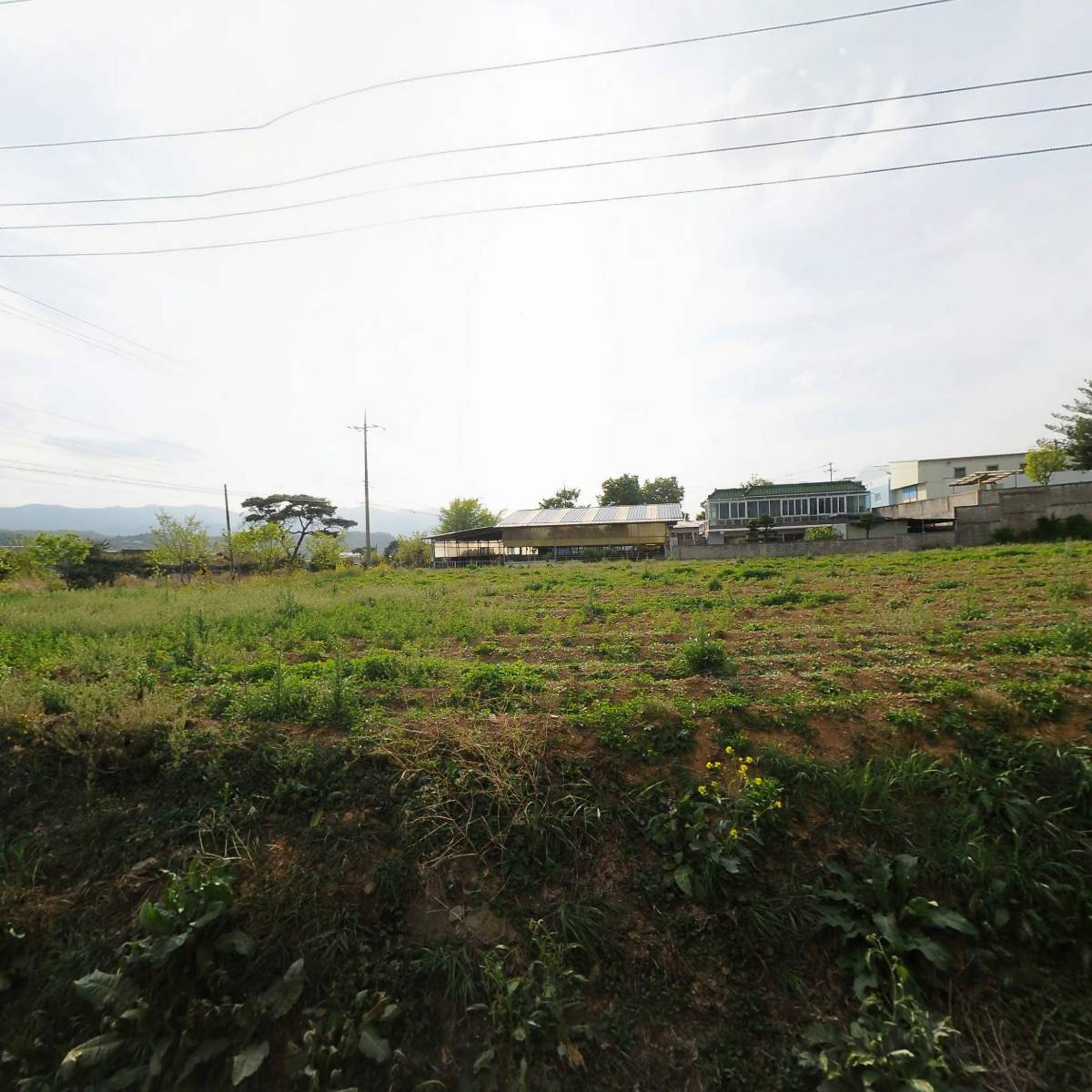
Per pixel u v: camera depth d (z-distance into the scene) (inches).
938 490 1740.9
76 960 148.5
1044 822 162.2
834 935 145.7
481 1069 127.3
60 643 349.7
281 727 212.8
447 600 550.6
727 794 172.4
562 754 188.4
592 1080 125.6
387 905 155.3
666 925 148.7
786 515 1782.7
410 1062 129.2
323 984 142.2
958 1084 120.0
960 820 164.7
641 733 195.6
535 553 1806.1
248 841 171.0
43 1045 135.7
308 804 179.5
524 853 164.9
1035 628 319.3
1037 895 148.0
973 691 207.6
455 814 174.1
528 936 148.9
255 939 147.8
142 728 207.3
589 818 170.2
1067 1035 126.9
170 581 1061.1
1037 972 136.9
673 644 343.3
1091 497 1064.8
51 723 217.2
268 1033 134.0
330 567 1278.3
